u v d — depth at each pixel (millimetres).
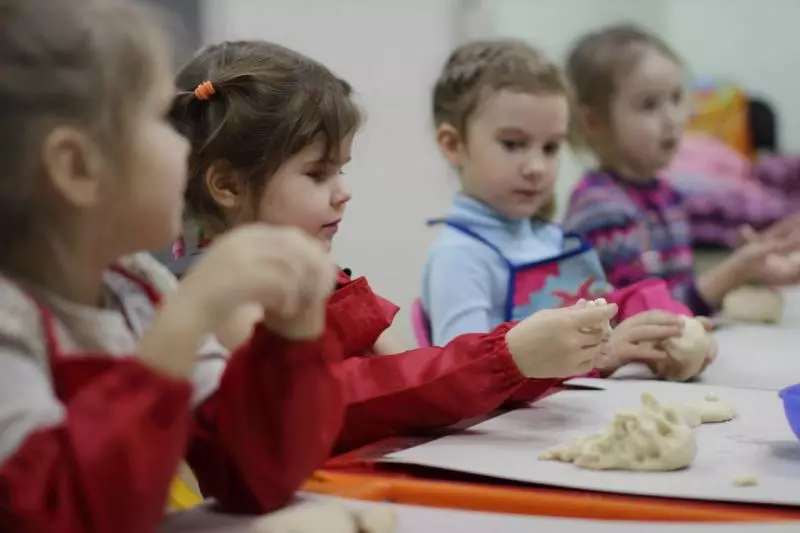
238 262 455
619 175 1568
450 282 1080
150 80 458
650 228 1528
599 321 779
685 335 1028
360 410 765
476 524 544
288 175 823
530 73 1161
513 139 1150
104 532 417
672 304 1164
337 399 539
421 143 2070
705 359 1037
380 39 2006
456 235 1127
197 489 702
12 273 469
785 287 1675
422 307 1146
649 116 1582
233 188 832
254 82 819
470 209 1160
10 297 449
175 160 471
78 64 431
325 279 490
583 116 1631
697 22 2953
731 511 564
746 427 771
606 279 1388
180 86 846
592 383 965
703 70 2941
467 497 601
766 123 2783
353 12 1954
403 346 1071
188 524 536
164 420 428
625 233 1468
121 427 417
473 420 818
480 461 672
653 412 673
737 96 2672
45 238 457
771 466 654
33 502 404
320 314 515
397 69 2037
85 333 488
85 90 430
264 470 534
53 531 409
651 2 2875
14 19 429
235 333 628
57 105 426
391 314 925
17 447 408
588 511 577
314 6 1884
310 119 817
